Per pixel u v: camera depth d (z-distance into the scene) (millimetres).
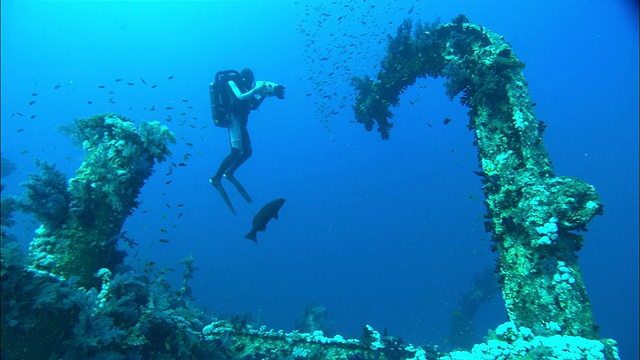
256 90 6320
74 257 4340
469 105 6637
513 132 5711
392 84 7945
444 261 57688
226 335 5062
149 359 4016
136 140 5297
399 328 27094
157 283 4852
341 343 5363
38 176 4449
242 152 6867
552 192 4883
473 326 14445
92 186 4695
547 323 4359
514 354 4105
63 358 3283
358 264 63344
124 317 3971
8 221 4102
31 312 3117
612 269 69625
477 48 6520
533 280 4688
